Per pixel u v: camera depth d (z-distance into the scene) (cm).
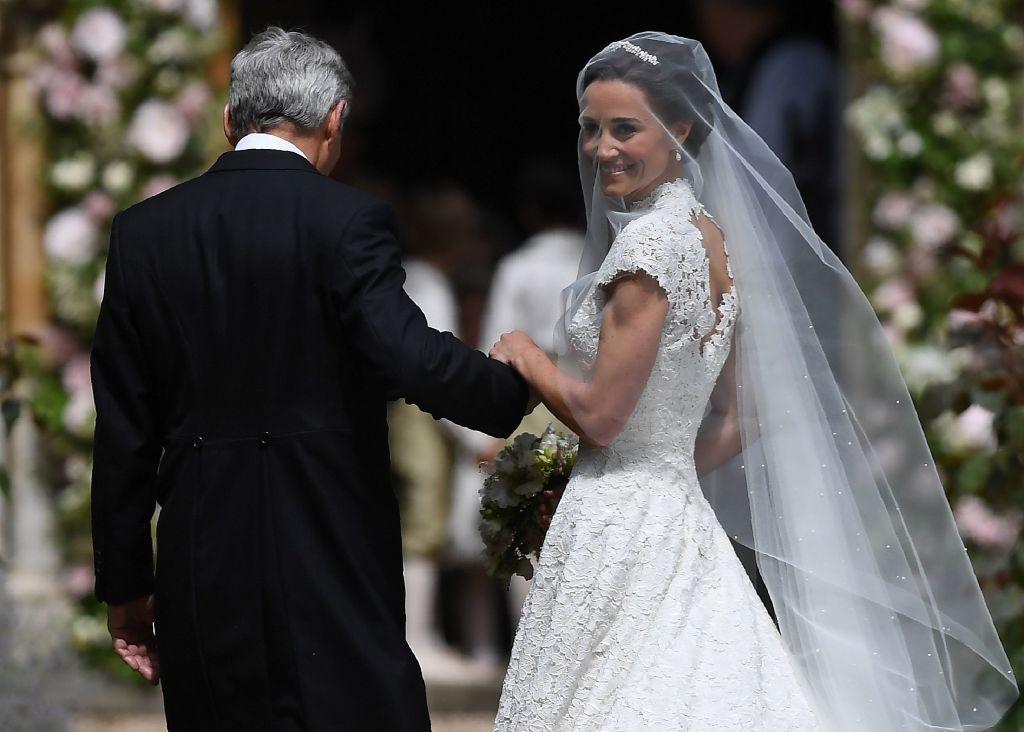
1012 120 2475
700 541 1289
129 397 1276
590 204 1355
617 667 1251
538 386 1283
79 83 2472
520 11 4253
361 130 4222
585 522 1277
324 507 1223
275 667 1227
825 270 1370
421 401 1214
